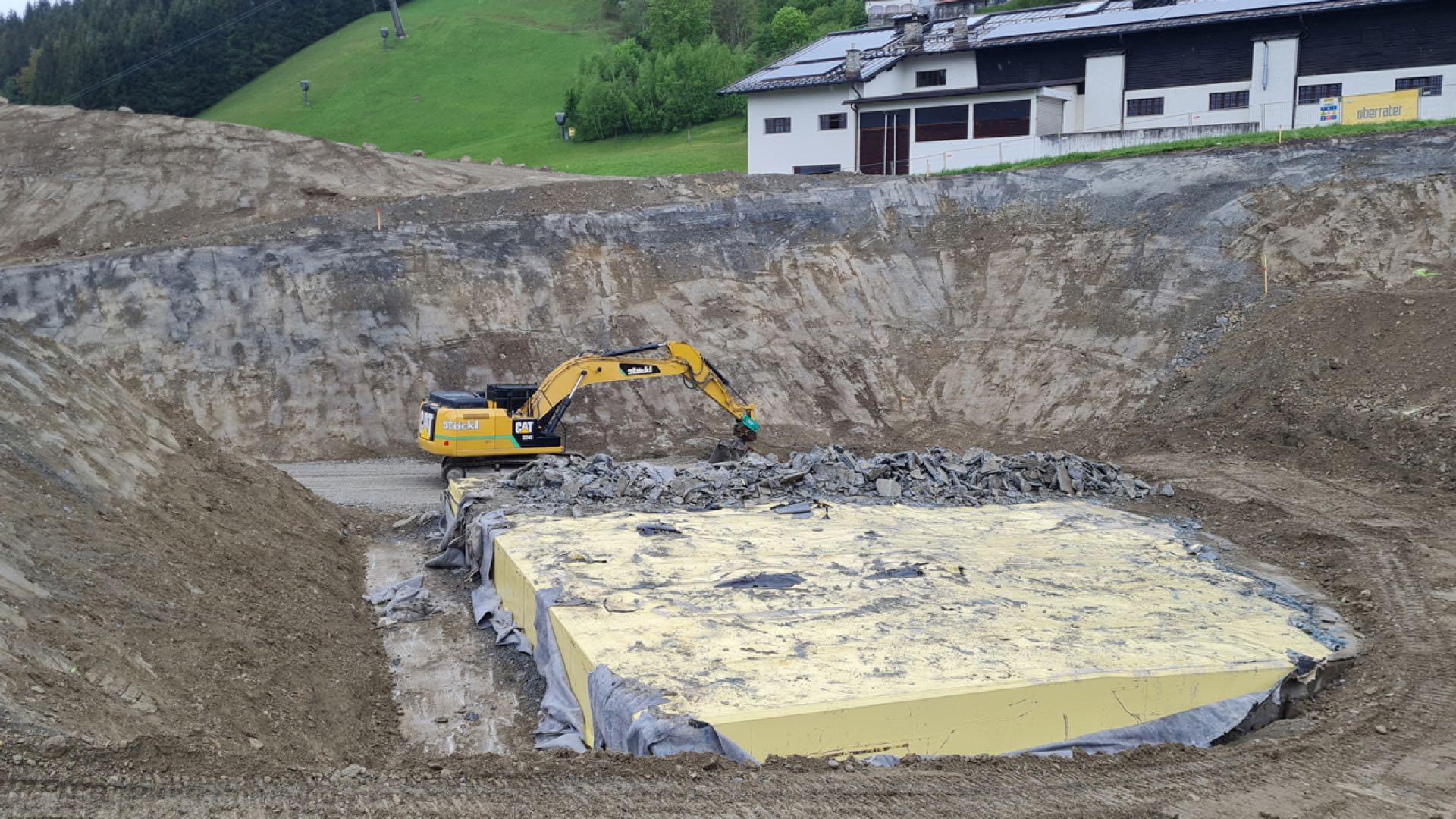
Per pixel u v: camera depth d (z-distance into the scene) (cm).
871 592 1343
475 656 1382
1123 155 3531
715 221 3366
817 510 1845
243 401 2720
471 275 3088
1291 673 1108
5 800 682
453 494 1956
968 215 3381
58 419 1355
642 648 1124
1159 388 2630
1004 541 1659
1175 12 3928
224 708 947
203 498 1492
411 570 1755
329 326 2889
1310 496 1922
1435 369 2167
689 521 1741
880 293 3191
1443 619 1313
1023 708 1011
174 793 742
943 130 4053
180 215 3541
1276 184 3084
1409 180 2934
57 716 775
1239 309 2766
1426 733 1011
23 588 943
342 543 1831
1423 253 2716
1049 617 1261
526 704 1228
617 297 3123
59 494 1186
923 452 2556
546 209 3444
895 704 967
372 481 2403
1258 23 3675
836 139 4250
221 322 2870
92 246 3375
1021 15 4466
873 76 4109
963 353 2977
